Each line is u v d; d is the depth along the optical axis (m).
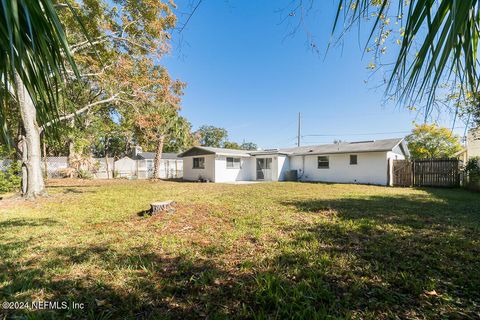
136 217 5.00
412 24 0.92
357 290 2.07
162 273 2.46
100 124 17.89
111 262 2.71
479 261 2.62
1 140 1.28
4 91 1.30
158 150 18.34
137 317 1.78
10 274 2.42
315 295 1.98
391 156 14.24
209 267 2.58
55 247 3.21
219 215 5.01
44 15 1.08
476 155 11.17
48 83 1.20
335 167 15.84
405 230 3.83
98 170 20.97
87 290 2.13
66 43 1.11
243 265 2.58
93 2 8.48
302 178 17.52
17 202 7.16
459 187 11.22
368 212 5.24
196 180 17.81
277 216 4.91
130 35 10.10
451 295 1.99
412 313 1.77
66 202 7.08
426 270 2.42
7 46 1.09
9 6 0.93
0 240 3.52
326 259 2.67
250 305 1.91
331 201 6.93
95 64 9.67
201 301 1.97
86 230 4.07
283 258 2.76
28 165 8.09
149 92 11.47
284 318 1.72
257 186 12.35
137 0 9.02
